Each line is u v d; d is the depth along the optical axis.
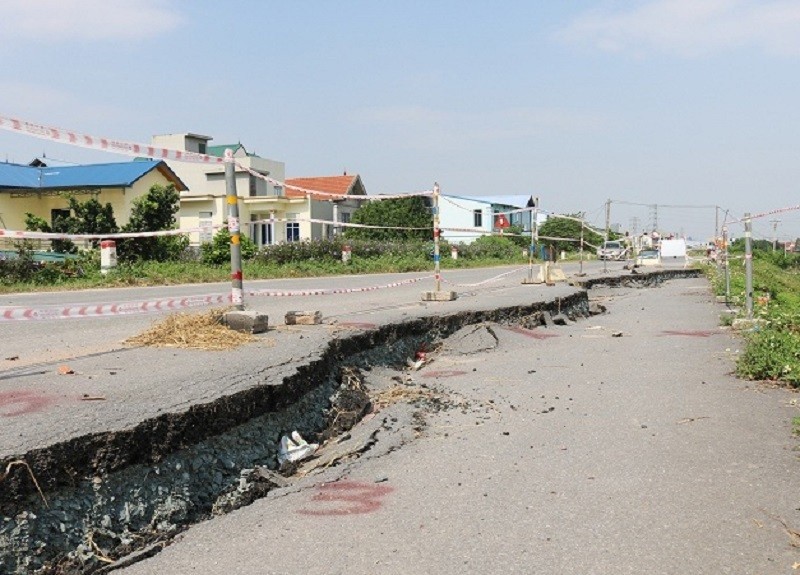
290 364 6.95
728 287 19.61
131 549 4.18
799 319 13.07
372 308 12.96
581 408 7.46
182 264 26.39
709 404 7.41
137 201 28.33
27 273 20.95
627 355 10.70
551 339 12.48
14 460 4.00
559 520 4.48
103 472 4.45
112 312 8.26
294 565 3.90
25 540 3.87
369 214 48.34
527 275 28.30
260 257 30.67
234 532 4.38
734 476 5.23
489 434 6.57
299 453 5.99
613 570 3.81
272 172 49.00
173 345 7.96
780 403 7.38
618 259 51.28
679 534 4.25
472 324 12.41
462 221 60.09
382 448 6.14
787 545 4.10
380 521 4.52
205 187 49.03
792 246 53.78
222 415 5.48
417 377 9.30
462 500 4.86
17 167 34.66
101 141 7.24
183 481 4.88
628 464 5.57
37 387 5.86
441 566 3.87
